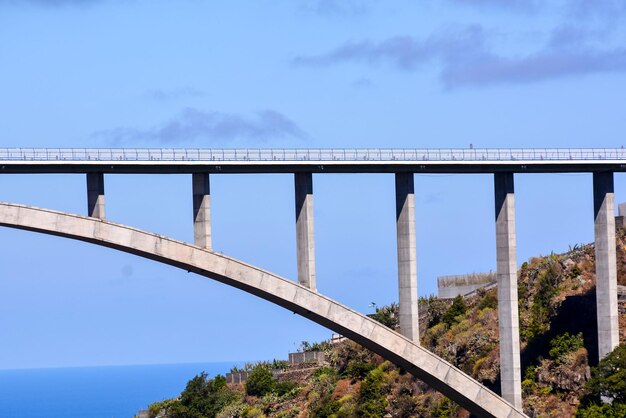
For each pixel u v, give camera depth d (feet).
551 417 482.28
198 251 418.31
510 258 458.91
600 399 471.62
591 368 477.77
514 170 456.45
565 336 508.53
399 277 445.37
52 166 403.95
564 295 529.45
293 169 429.38
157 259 418.31
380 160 434.71
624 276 534.78
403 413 535.19
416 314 444.14
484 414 453.17
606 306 474.49
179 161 414.62
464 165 445.37
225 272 420.77
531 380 506.07
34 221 405.18
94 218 409.28
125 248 413.18
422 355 442.09
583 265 542.16
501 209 458.50
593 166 465.06
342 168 432.66
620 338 493.77
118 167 409.90
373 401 548.31
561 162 456.45
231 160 419.54
